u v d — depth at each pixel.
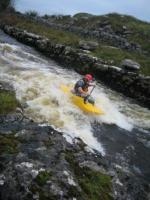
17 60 7.68
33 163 2.13
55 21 18.91
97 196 2.11
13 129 2.62
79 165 2.34
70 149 2.48
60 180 2.06
